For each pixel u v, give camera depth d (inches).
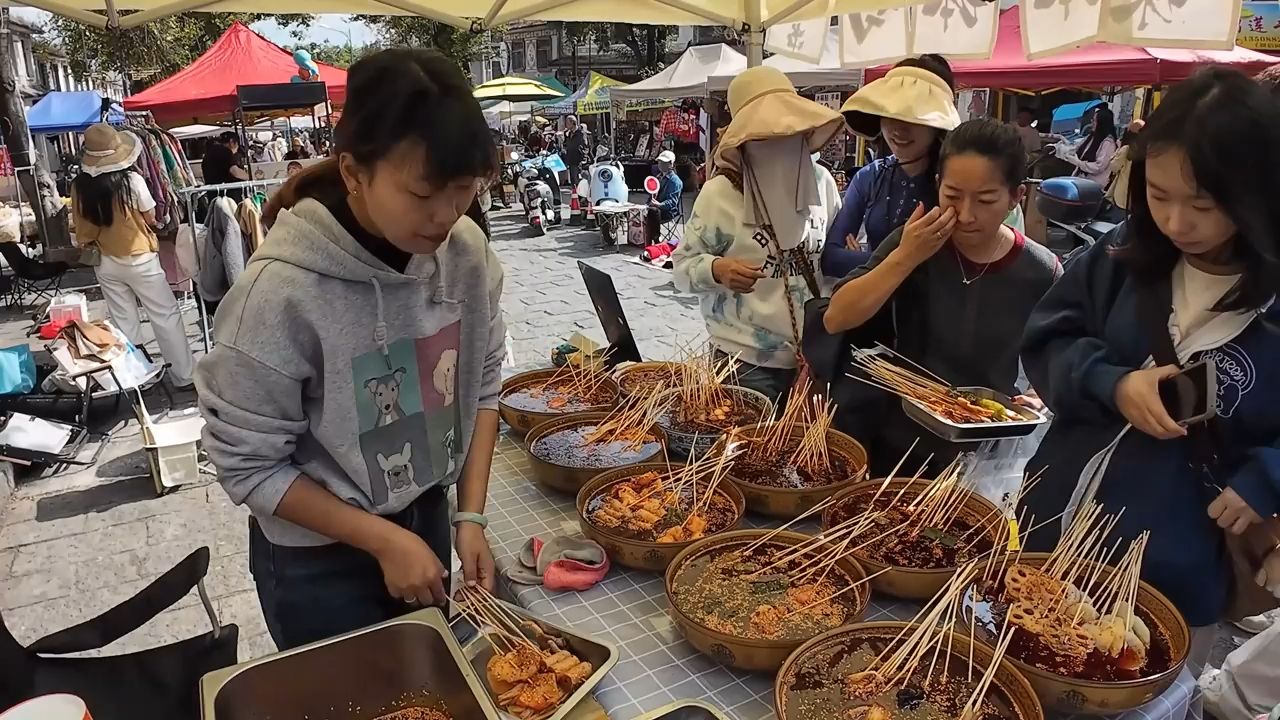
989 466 69.7
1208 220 41.6
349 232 45.9
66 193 549.6
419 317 50.5
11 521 142.3
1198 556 50.2
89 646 60.9
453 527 63.7
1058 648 45.0
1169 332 49.4
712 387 83.4
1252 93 39.1
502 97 558.6
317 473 50.4
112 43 634.8
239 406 45.4
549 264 362.0
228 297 45.7
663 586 56.9
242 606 116.6
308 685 45.0
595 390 89.9
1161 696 43.2
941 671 44.7
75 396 176.6
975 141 60.4
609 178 419.8
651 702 45.5
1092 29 107.7
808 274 88.7
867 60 148.8
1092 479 53.7
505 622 51.5
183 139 483.2
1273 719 49.6
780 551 56.6
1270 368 46.0
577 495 67.6
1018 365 70.7
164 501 148.3
